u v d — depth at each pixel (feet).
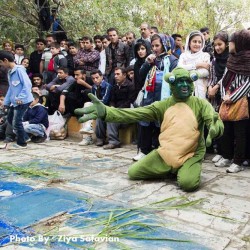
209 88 14.96
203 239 8.21
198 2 40.98
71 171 13.97
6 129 20.45
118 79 18.66
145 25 21.39
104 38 22.86
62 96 21.29
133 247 7.84
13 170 13.79
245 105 13.32
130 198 10.87
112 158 16.40
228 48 14.73
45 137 21.01
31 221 9.16
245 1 42.50
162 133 12.81
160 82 14.98
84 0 28.32
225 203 10.46
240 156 13.87
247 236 8.40
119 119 12.01
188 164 12.05
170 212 9.77
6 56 18.06
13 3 28.14
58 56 22.79
